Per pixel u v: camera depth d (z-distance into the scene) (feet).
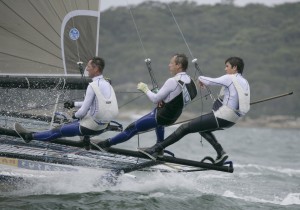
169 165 104.63
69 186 101.04
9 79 103.04
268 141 377.71
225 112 91.20
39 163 100.48
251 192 115.55
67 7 108.78
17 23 105.09
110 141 95.66
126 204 92.89
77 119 98.32
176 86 90.63
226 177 134.41
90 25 111.24
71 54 109.40
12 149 99.76
